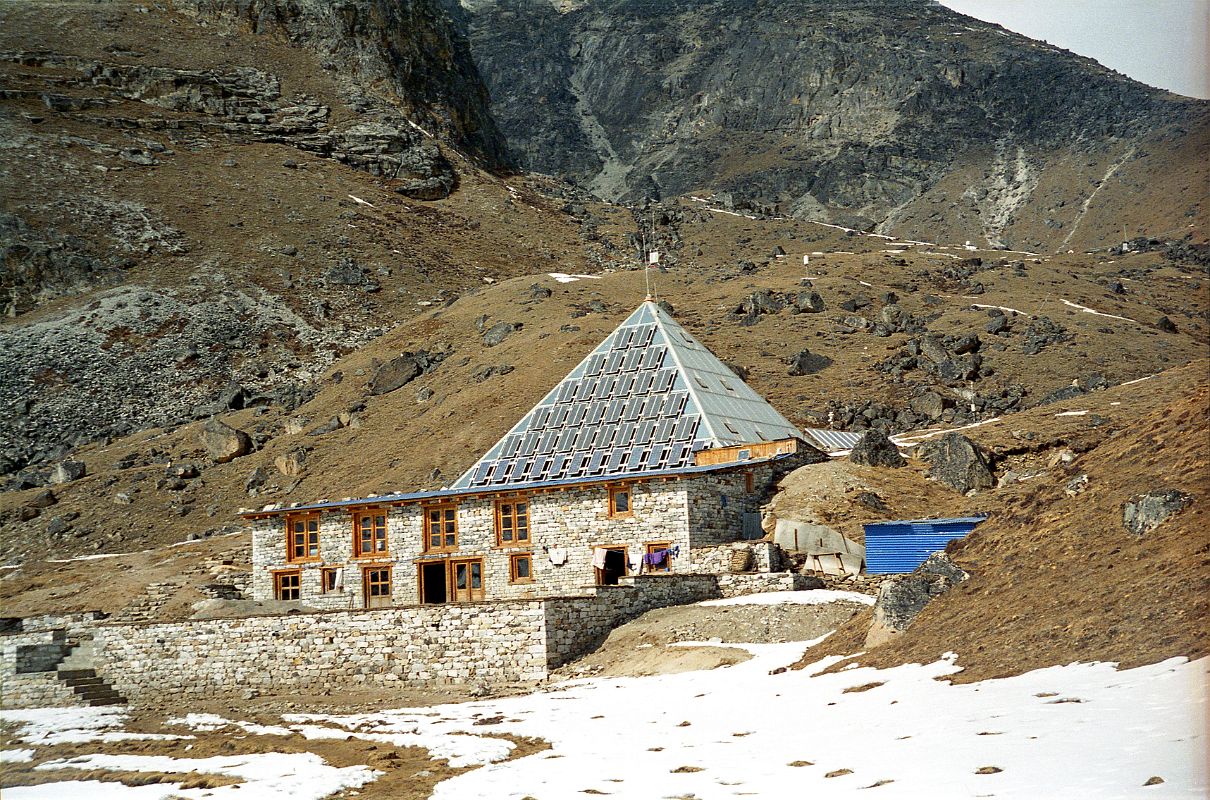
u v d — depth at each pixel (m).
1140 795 21.20
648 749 32.81
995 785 23.44
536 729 38.06
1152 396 94.06
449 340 152.88
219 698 56.59
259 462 126.25
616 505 65.69
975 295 166.38
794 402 114.88
